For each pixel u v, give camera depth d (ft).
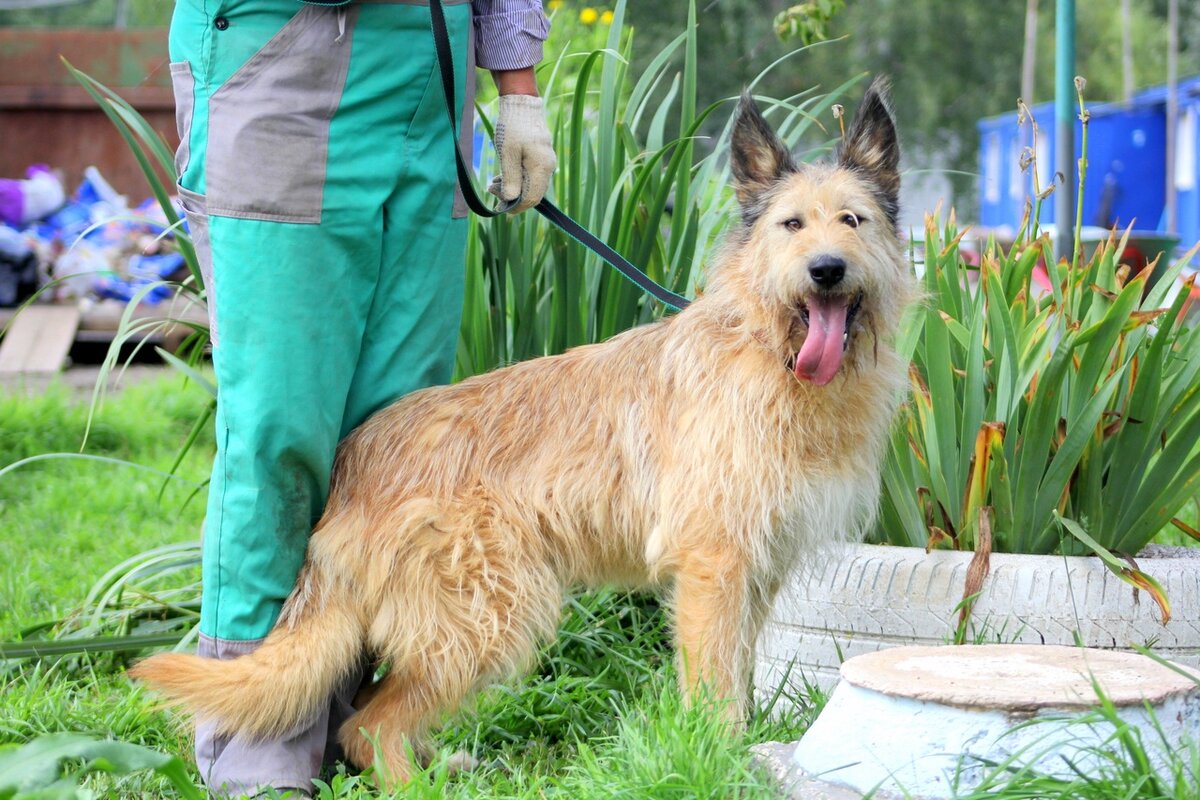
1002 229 62.08
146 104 57.21
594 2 71.26
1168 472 17.25
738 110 16.42
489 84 43.55
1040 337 17.49
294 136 13.98
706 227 22.30
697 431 15.17
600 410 15.79
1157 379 16.90
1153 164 84.28
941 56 140.97
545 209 17.76
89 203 56.18
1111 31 152.97
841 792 11.84
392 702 15.30
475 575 14.99
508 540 15.16
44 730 15.89
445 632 14.97
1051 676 12.25
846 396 15.33
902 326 17.93
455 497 15.15
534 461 15.52
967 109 143.02
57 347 49.47
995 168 96.53
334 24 14.03
